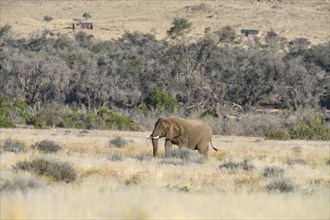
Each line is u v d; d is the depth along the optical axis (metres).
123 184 17.27
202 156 28.52
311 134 59.94
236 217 10.40
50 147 31.20
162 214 10.07
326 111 96.56
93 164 22.81
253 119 69.31
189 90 95.69
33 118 66.75
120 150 34.06
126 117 68.44
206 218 10.19
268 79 99.44
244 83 98.19
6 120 64.00
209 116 75.25
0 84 97.38
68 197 11.47
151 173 20.52
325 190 17.41
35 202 10.38
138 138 50.56
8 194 12.18
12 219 9.73
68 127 67.12
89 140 42.84
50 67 96.88
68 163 18.83
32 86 97.00
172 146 31.12
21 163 19.00
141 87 98.69
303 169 26.52
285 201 11.63
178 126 30.11
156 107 82.69
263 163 28.53
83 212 9.94
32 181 14.77
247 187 18.28
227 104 96.38
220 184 18.92
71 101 98.25
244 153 35.53
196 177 20.45
